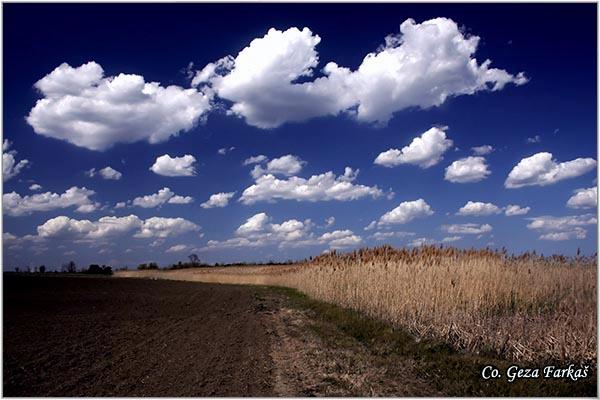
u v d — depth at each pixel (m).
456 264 19.58
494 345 12.16
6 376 10.00
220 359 12.04
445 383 9.75
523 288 18.73
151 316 21.47
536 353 11.13
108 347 13.48
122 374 10.41
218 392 9.13
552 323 12.53
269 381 9.98
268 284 56.47
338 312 21.09
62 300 28.72
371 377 10.26
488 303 16.75
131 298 31.81
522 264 21.53
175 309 25.02
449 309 15.83
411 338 14.22
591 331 11.51
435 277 18.12
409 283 18.38
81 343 14.00
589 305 16.66
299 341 14.76
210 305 27.42
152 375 10.37
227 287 48.78
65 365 11.15
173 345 13.96
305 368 11.15
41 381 9.76
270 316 21.81
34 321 18.61
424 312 15.35
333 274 27.03
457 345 12.73
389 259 23.73
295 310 24.09
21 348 13.02
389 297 18.45
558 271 20.72
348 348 13.45
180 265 109.69
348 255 28.02
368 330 15.88
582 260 21.70
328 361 11.73
